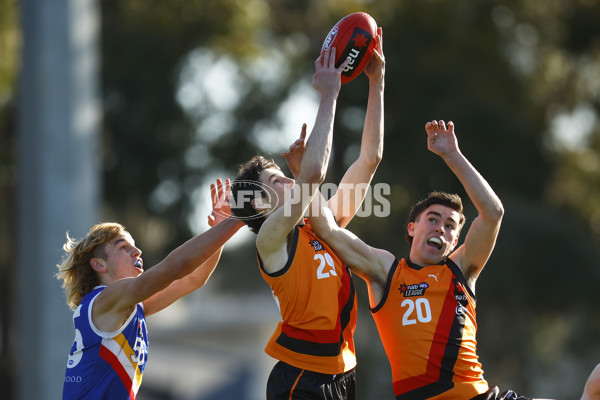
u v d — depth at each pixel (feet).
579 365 266.36
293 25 265.95
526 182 247.91
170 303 60.34
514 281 236.84
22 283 129.90
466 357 56.54
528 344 246.68
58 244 128.06
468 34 254.27
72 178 130.11
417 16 248.11
